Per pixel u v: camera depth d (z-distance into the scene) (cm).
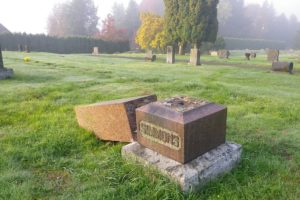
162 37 4450
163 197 272
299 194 280
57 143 402
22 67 1302
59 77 1046
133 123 398
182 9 3450
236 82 1143
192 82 975
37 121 505
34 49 4338
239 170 329
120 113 397
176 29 3575
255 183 296
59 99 691
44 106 614
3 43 4034
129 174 311
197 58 1927
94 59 2234
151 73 1276
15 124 497
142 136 344
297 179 311
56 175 324
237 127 493
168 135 308
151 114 324
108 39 5525
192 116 302
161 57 2880
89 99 699
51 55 2520
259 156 365
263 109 633
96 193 279
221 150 334
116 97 725
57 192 288
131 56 3002
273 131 475
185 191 281
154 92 806
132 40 7300
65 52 4662
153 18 4712
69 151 392
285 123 526
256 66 1958
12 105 615
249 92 830
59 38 4581
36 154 370
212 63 2209
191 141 301
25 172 321
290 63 1555
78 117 470
